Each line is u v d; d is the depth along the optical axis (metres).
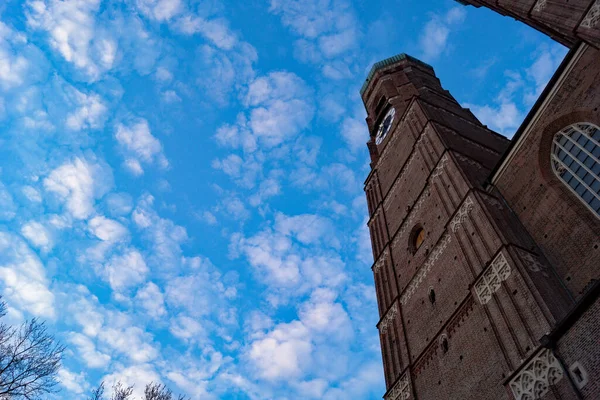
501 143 47.38
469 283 27.75
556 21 26.41
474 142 43.31
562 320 19.11
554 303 21.95
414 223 38.94
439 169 37.78
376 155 60.84
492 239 27.22
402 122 52.72
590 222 24.62
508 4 29.95
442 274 31.50
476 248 28.30
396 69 72.31
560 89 28.53
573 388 17.89
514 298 23.38
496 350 23.27
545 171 28.77
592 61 26.72
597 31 23.84
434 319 30.44
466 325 26.66
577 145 27.08
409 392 29.55
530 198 28.95
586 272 23.39
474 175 34.91
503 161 31.97
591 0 24.44
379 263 42.94
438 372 27.70
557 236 26.02
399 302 36.09
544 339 19.50
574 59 27.84
